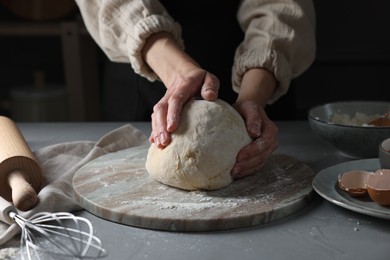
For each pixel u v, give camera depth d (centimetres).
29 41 248
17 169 97
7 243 82
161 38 116
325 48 232
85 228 86
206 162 94
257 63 117
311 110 120
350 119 120
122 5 118
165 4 143
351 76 234
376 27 228
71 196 97
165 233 84
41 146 128
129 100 164
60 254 78
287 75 120
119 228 86
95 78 227
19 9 217
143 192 95
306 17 124
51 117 216
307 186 97
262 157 101
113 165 108
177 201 91
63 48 213
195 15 144
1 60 249
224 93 149
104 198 93
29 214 87
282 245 80
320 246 79
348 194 91
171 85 105
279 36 121
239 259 76
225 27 146
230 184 99
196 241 81
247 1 130
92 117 228
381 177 87
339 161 114
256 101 112
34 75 224
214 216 85
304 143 125
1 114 247
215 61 146
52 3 217
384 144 95
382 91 235
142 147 119
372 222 86
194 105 101
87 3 124
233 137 98
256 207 88
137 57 118
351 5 226
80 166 108
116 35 121
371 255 77
